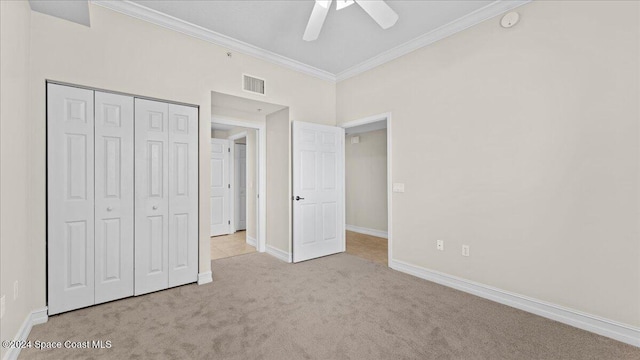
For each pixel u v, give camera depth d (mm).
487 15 2457
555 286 2109
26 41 1906
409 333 1909
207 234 2867
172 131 2670
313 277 3021
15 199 1702
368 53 3352
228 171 5461
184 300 2414
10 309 1613
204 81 2859
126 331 1917
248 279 2953
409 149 3127
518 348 1744
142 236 2508
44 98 2055
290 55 3404
